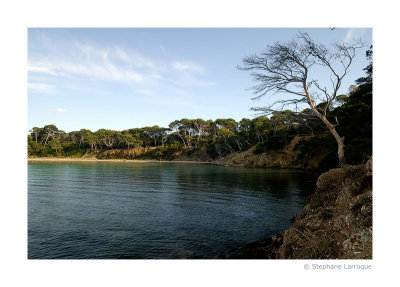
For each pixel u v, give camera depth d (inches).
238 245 355.3
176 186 987.3
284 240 319.0
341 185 422.6
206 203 653.9
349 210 292.2
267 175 1365.7
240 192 823.1
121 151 4365.2
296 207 601.6
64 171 1759.4
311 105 803.4
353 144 888.3
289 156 2025.1
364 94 1131.3
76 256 313.7
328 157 1280.8
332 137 1362.0
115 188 939.3
